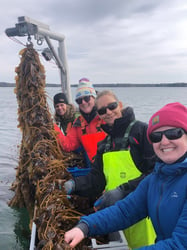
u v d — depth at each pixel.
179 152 1.67
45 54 5.89
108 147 2.82
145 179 1.94
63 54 6.86
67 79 7.06
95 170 3.01
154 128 1.73
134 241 2.53
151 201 1.76
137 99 53.41
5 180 6.70
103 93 2.86
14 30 4.41
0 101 49.78
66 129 5.47
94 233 1.94
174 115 1.67
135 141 2.65
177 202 1.58
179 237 1.48
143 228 2.48
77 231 1.89
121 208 1.95
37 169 3.47
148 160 2.59
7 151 10.30
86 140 4.01
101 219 1.93
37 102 4.19
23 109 4.30
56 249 1.89
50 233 2.12
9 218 4.77
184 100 49.31
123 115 2.73
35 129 4.07
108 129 2.84
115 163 2.64
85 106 4.03
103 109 2.79
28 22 4.45
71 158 4.45
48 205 2.52
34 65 4.30
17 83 4.45
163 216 1.64
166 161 1.69
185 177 1.59
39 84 4.29
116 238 2.30
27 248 4.05
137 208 1.93
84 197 3.18
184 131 1.67
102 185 3.00
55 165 3.48
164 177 1.71
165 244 1.50
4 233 4.37
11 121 20.98
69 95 7.15
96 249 1.99
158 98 58.41
